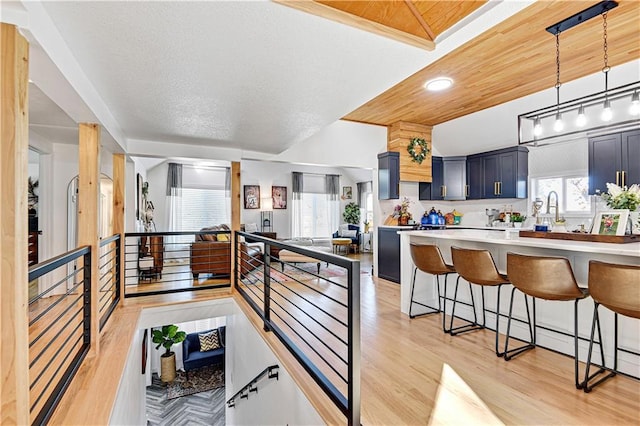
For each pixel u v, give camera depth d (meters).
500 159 5.67
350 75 2.02
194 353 6.91
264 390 3.11
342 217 11.12
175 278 5.70
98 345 2.62
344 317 3.64
